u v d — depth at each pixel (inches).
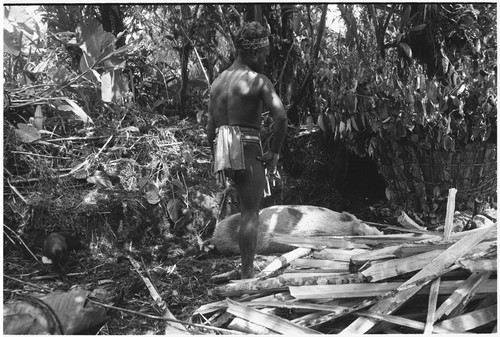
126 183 156.2
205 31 195.6
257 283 107.7
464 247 102.1
